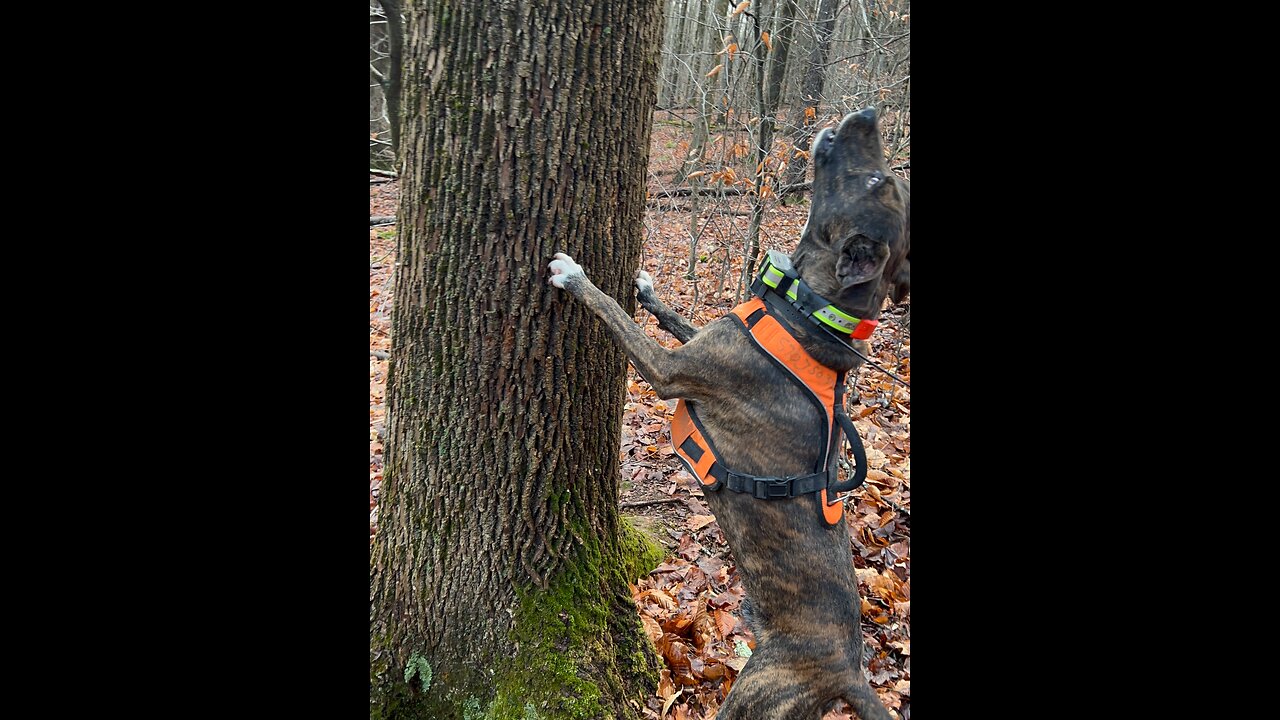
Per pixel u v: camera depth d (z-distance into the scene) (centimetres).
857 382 518
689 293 659
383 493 257
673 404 496
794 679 218
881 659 300
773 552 224
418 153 225
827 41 595
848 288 228
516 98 214
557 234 228
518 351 233
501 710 233
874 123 236
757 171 525
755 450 226
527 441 240
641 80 236
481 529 243
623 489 396
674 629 298
